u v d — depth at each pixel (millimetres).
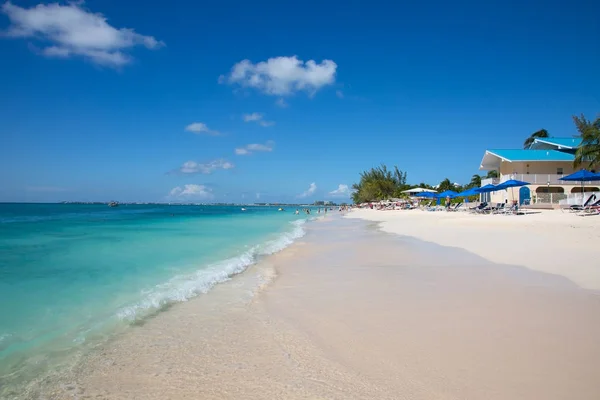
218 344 4848
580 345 4426
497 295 6668
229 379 3885
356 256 12125
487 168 47406
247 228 27094
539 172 38000
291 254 13133
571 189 36156
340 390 3578
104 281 8430
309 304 6590
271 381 3812
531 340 4598
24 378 3967
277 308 6418
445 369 3904
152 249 14086
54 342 4941
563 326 5059
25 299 6859
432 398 3365
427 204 62719
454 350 4367
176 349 4703
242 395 3551
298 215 58594
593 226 17234
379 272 9227
